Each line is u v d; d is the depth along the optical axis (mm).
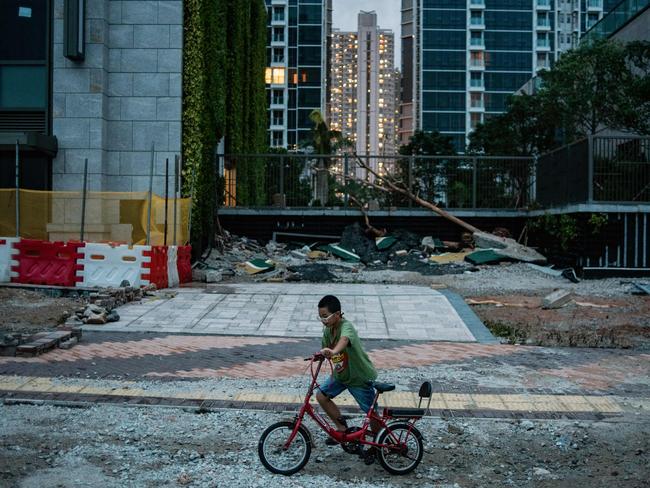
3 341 9953
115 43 21203
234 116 32469
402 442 5605
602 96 33969
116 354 10156
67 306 14086
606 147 20719
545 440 6480
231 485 5258
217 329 12438
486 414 7207
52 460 5754
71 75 20750
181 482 5270
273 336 11992
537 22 116500
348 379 5605
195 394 7879
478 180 27266
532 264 22484
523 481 5465
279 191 27562
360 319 13484
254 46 40750
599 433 6672
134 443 6266
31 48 20875
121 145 21203
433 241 25562
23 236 18125
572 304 15281
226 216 27141
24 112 20859
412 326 12867
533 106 44469
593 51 34406
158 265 16797
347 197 27250
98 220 18484
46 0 20875
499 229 26156
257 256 24438
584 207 20516
